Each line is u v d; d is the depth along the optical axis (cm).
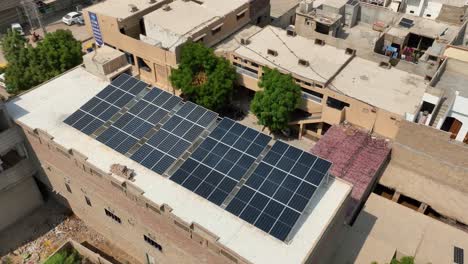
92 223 4166
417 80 4984
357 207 3838
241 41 5606
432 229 3769
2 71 6388
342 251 3550
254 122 5638
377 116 4547
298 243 2819
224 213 3008
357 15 6431
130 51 5900
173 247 3281
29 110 4003
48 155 3803
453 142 3862
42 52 5116
